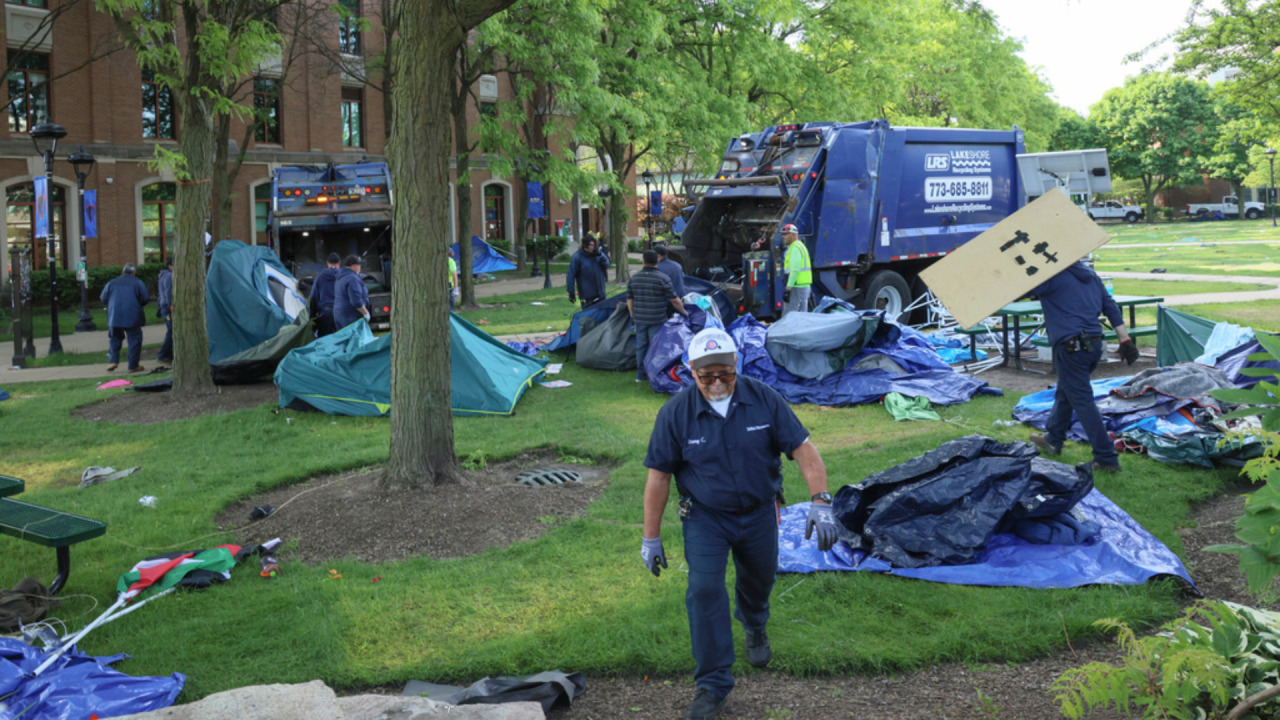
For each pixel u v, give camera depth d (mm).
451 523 6324
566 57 22562
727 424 3758
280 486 7785
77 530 5160
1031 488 5414
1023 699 3883
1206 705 3275
